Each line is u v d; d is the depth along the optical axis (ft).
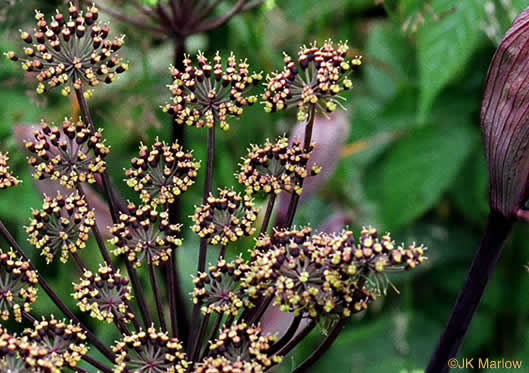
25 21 2.02
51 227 1.63
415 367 2.28
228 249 2.07
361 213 2.40
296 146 1.62
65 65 1.61
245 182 1.62
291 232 1.55
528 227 2.26
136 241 1.63
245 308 1.62
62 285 2.27
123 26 2.12
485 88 1.59
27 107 2.21
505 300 2.30
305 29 2.41
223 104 1.63
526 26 1.57
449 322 1.65
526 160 1.58
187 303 2.03
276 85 1.58
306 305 1.54
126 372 1.58
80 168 1.63
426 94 1.94
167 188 1.64
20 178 2.23
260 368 1.56
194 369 1.62
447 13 1.91
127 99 2.09
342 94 2.47
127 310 1.63
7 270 1.60
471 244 2.40
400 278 2.34
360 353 2.31
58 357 1.56
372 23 2.55
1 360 1.53
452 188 2.31
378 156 2.43
